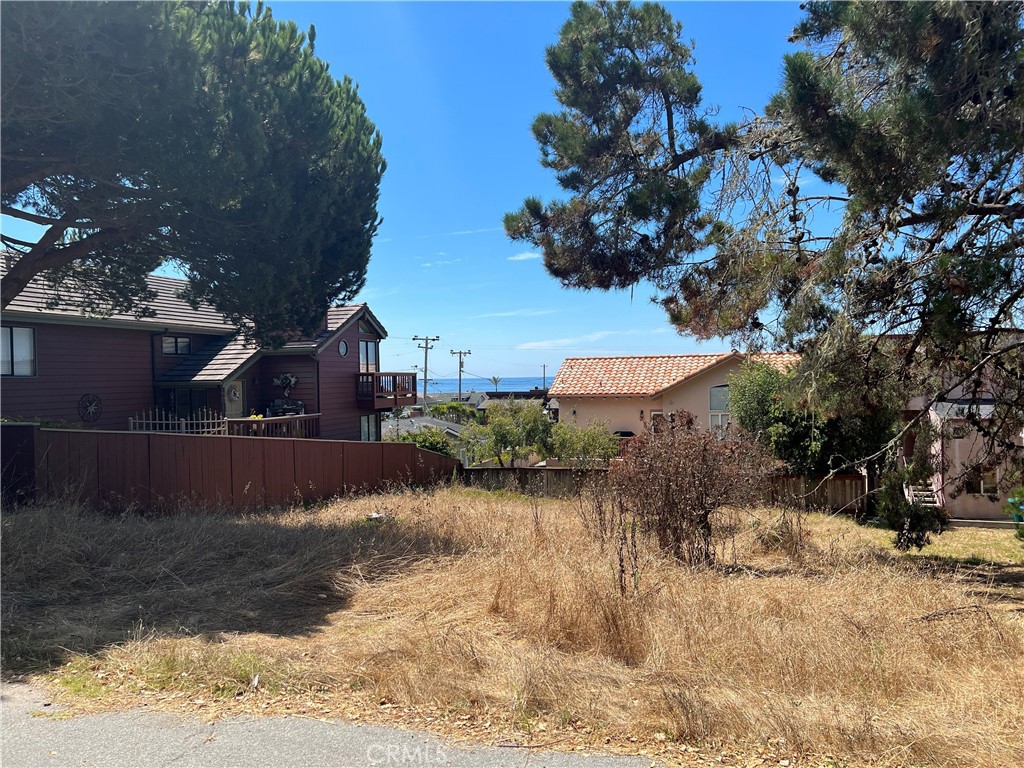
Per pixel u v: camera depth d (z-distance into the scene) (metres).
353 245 12.15
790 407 7.74
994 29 4.66
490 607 5.43
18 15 6.64
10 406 15.50
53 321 16.27
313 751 3.22
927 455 8.25
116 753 3.20
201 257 10.16
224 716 3.60
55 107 7.38
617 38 6.86
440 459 17.66
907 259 6.22
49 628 4.97
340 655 4.45
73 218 9.41
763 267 6.93
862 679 4.01
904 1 4.82
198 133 8.32
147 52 7.51
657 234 7.27
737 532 9.34
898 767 3.08
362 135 12.34
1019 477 8.09
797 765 3.11
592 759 3.15
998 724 3.48
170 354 20.17
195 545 7.68
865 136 5.11
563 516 10.17
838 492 14.61
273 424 17.69
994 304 5.66
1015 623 5.23
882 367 7.41
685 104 6.91
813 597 5.81
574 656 4.46
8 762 3.11
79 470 11.09
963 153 5.19
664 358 25.88
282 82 9.83
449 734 3.40
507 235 7.85
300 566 6.99
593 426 18.58
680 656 4.31
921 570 7.92
